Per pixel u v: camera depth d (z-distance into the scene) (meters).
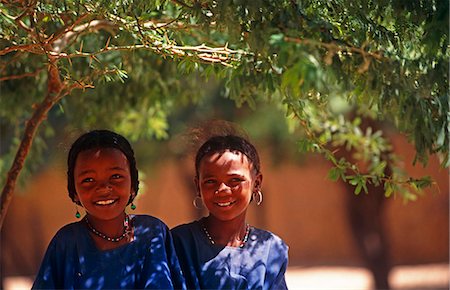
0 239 14.71
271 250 4.09
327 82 3.96
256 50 3.51
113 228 3.80
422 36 3.88
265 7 3.46
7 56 5.40
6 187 4.89
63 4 3.97
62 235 3.78
